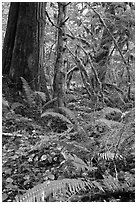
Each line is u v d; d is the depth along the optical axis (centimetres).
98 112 492
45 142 493
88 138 456
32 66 791
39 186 306
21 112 682
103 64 877
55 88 706
